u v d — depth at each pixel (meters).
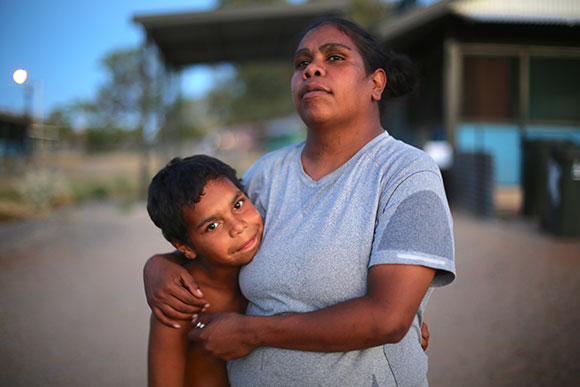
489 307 3.97
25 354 3.36
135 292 4.82
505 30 10.33
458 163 9.55
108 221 9.54
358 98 1.36
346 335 1.10
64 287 5.03
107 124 29.17
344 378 1.18
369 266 1.16
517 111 10.50
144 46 12.48
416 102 13.43
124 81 29.34
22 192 11.19
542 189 7.22
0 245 7.18
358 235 1.20
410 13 10.05
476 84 10.45
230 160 23.98
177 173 1.40
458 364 2.98
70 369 3.12
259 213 1.45
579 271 4.91
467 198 9.09
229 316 1.26
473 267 5.22
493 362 3.00
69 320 4.03
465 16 9.75
